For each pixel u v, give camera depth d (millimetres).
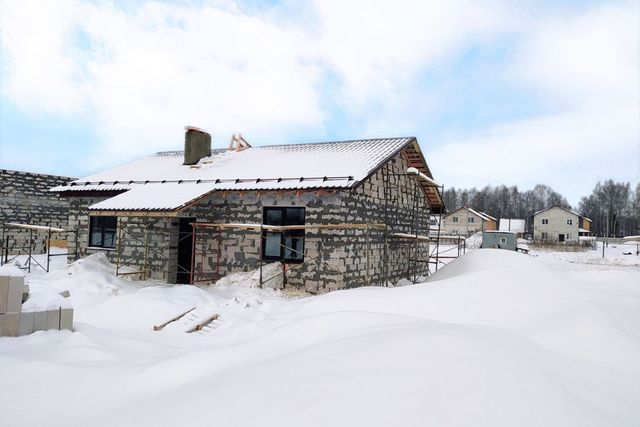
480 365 3559
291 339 5820
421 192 19359
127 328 7852
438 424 2746
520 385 3246
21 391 4328
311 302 8977
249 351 5473
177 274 14734
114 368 5016
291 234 13570
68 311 6422
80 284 11180
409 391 3121
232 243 14117
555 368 4477
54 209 22547
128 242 15094
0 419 3730
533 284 8664
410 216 18125
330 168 13742
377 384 3256
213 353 5328
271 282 13008
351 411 2930
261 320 8211
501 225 69938
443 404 2953
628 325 7039
